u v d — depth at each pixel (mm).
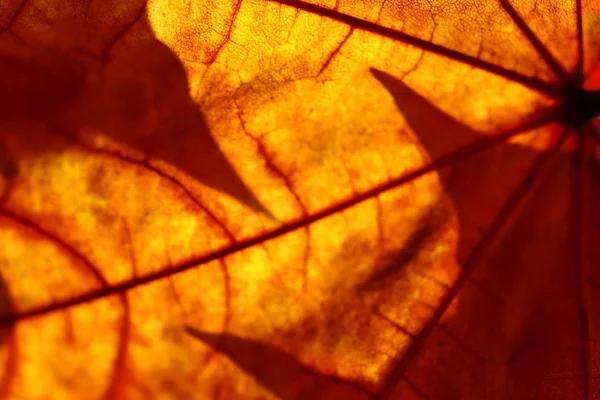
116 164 218
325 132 221
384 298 222
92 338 216
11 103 217
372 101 221
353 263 221
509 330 226
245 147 220
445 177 222
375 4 221
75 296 216
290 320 220
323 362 221
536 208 224
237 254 219
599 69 222
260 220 220
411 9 222
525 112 222
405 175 222
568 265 227
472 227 223
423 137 222
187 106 220
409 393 223
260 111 220
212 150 219
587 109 221
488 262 224
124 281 217
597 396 229
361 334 222
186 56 220
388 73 221
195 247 219
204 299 219
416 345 223
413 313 223
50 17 219
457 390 224
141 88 219
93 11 220
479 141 222
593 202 225
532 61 222
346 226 221
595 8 222
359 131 221
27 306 215
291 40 221
